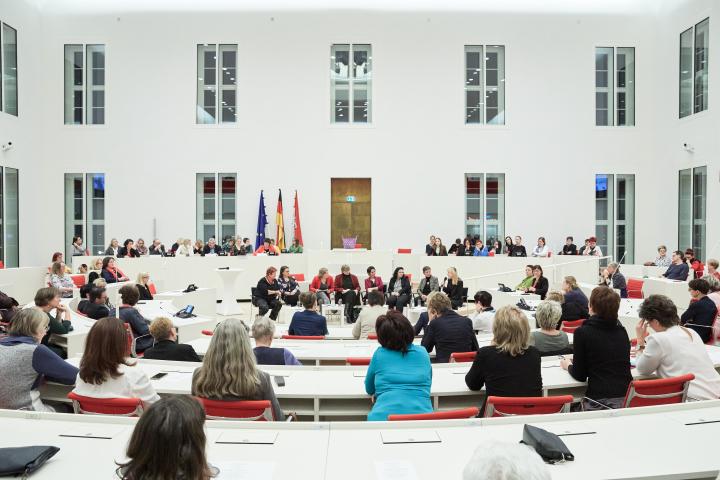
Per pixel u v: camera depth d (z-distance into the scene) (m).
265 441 2.62
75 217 16.27
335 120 16.53
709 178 14.10
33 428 2.78
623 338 3.96
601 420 2.94
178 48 16.25
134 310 6.64
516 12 16.42
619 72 16.66
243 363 3.23
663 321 4.14
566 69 16.45
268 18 16.31
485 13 16.41
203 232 16.42
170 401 1.68
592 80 16.47
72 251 16.12
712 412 3.06
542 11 16.44
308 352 5.42
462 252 15.17
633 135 16.50
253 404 3.12
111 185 16.16
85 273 12.92
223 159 16.28
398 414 3.19
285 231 16.34
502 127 16.44
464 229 16.42
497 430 2.78
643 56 16.50
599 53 16.62
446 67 16.41
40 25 16.03
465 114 16.50
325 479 2.23
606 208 16.61
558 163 16.45
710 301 6.30
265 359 4.57
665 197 16.09
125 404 3.27
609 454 2.50
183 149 16.25
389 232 16.39
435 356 5.65
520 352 3.70
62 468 2.32
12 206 14.80
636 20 16.50
